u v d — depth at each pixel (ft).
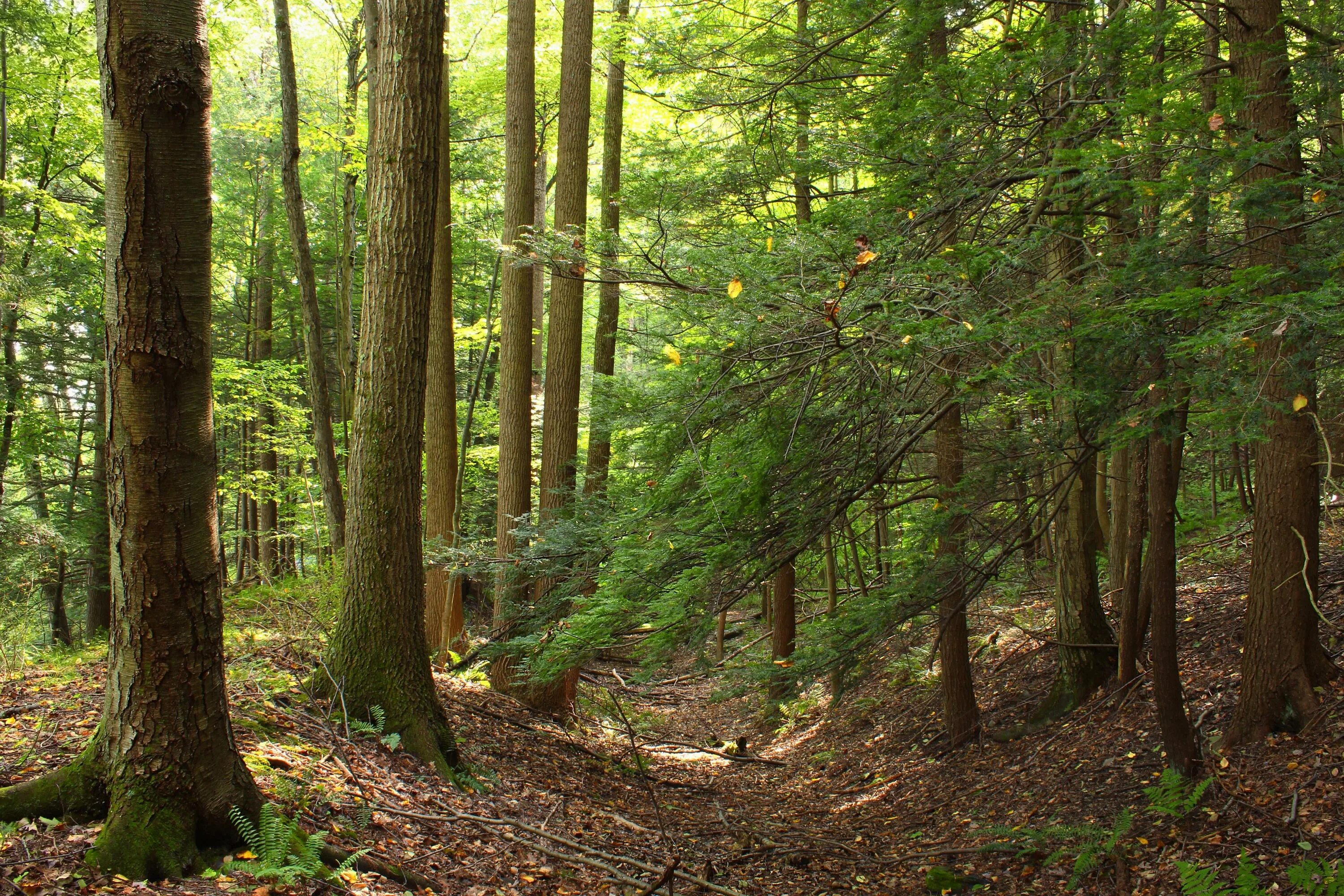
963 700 30.09
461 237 57.88
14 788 12.37
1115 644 28.19
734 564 16.93
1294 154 15.87
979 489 19.84
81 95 50.85
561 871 17.21
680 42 26.76
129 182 11.07
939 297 14.71
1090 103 16.70
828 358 15.33
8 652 27.20
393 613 21.54
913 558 21.36
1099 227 20.10
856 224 17.79
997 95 17.71
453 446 40.09
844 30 25.09
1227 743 20.45
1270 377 12.48
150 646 12.22
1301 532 19.79
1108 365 15.06
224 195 74.28
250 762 16.39
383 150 21.15
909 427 17.65
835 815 28.40
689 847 22.18
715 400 16.80
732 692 19.61
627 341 28.55
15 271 45.14
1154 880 16.88
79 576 65.41
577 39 35.22
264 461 70.13
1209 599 31.48
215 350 76.07
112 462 11.89
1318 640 21.48
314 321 39.19
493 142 60.90
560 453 34.78
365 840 15.29
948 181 18.43
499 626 32.58
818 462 17.22
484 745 25.59
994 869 20.02
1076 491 28.76
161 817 12.11
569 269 18.33
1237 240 15.65
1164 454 19.74
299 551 63.98
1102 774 22.76
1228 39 18.29
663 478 18.66
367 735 20.47
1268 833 16.84
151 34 10.89
